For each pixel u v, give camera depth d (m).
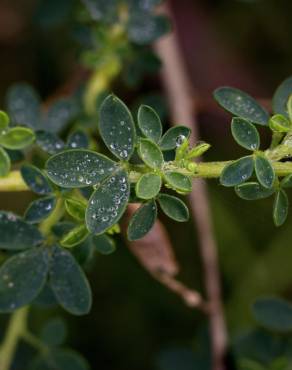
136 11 0.43
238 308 0.52
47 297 0.33
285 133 0.30
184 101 0.51
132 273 0.54
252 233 0.53
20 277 0.31
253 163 0.29
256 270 0.53
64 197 0.31
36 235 0.31
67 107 0.41
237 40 0.59
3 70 0.58
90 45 0.45
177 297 0.54
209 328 0.44
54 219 0.32
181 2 0.59
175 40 0.51
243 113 0.30
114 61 0.44
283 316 0.39
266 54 0.59
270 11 0.58
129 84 0.45
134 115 0.47
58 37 0.57
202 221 0.45
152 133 0.29
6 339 0.39
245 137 0.29
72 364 0.40
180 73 0.51
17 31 0.58
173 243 0.54
